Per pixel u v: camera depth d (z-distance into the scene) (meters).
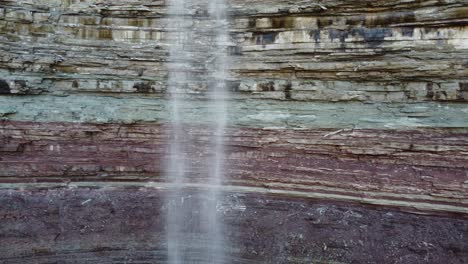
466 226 6.39
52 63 7.80
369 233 6.71
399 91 7.04
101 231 7.05
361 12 7.20
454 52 6.56
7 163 7.68
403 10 6.88
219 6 7.96
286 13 7.62
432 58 6.71
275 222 7.21
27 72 7.69
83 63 7.96
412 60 6.86
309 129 7.61
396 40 6.93
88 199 7.62
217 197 7.84
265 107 7.86
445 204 6.64
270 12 7.68
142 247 6.95
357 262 6.37
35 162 7.79
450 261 6.09
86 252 6.77
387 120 7.13
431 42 6.71
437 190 6.70
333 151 7.52
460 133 6.61
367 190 7.20
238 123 7.97
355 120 7.35
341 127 7.42
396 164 7.12
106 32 8.02
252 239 6.98
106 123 7.94
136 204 7.62
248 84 7.84
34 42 7.74
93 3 7.91
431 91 6.77
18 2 7.58
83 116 7.89
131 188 7.99
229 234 7.11
